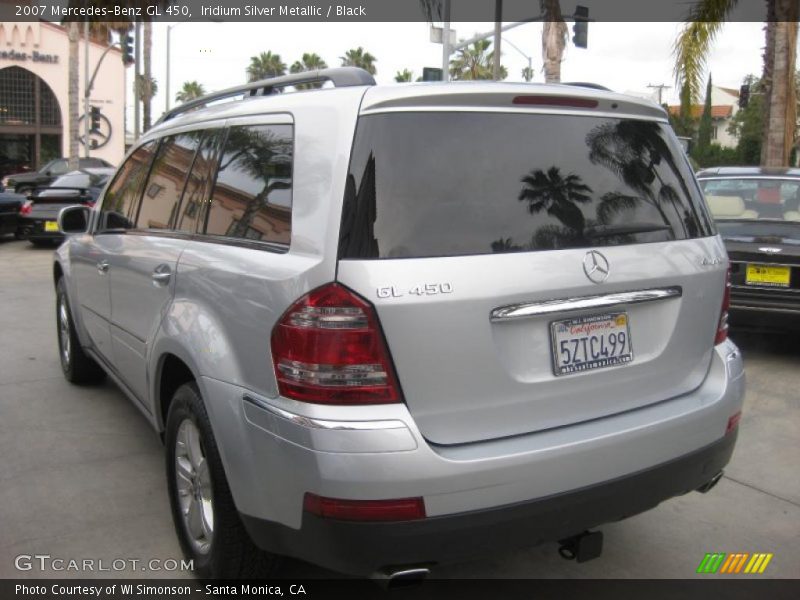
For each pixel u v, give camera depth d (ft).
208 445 9.56
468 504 8.02
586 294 8.87
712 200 22.94
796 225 21.12
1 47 106.63
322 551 8.05
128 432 15.99
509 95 8.89
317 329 7.89
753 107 169.48
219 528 9.52
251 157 10.06
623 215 9.53
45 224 46.47
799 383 20.26
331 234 8.07
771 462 15.05
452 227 8.31
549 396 8.76
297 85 10.45
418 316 7.91
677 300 9.78
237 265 9.25
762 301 20.59
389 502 7.74
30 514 12.41
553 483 8.43
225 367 9.04
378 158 8.25
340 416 7.81
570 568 11.13
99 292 15.01
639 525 12.42
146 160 13.96
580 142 9.46
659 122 10.53
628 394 9.45
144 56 93.15
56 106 111.65
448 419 8.18
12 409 17.33
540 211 8.86
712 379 10.28
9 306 29.48
